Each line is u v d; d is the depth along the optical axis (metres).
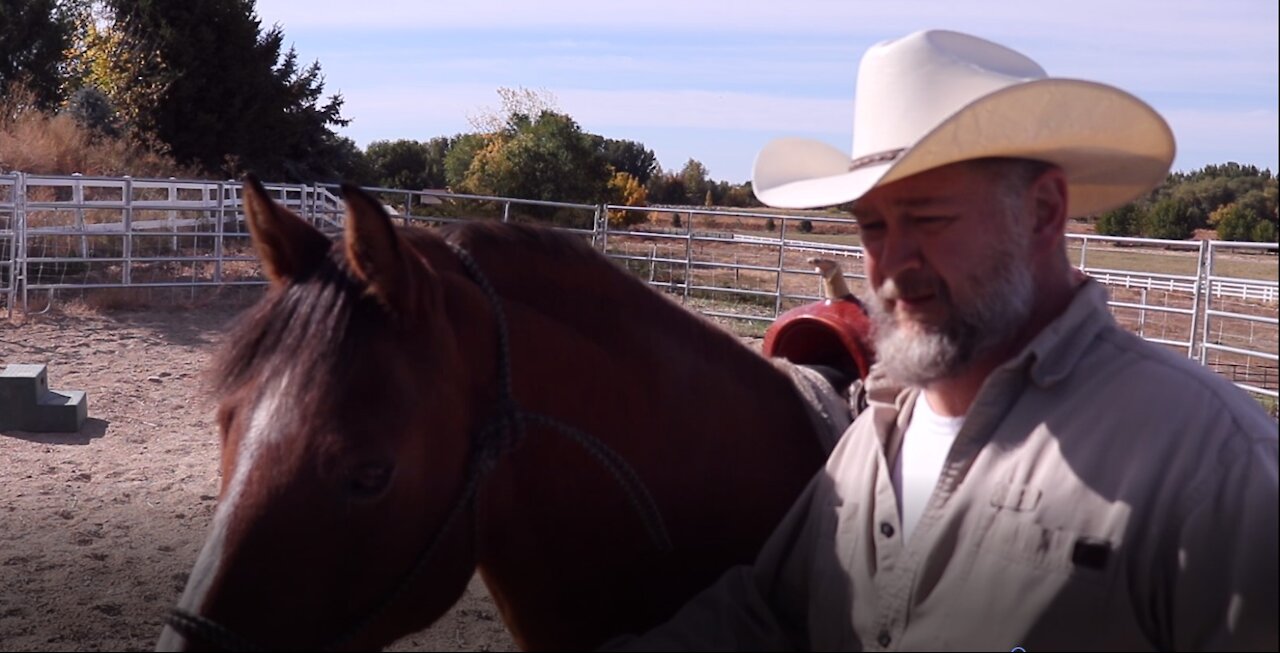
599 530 1.99
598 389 1.97
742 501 2.14
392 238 1.64
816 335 2.58
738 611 1.88
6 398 7.18
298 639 1.59
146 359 9.48
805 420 2.30
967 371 1.65
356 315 1.67
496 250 2.00
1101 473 1.50
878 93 1.72
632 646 1.84
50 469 6.41
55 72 27.45
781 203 1.77
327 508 1.58
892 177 1.53
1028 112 1.54
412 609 1.72
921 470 1.72
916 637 1.61
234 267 14.11
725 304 14.36
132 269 13.51
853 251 12.29
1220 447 1.47
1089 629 1.48
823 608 1.78
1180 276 12.08
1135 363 1.59
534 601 2.02
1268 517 1.42
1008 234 1.60
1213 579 1.43
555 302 2.01
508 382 1.84
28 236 12.36
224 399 1.69
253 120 26.72
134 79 24.91
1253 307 14.95
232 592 1.56
